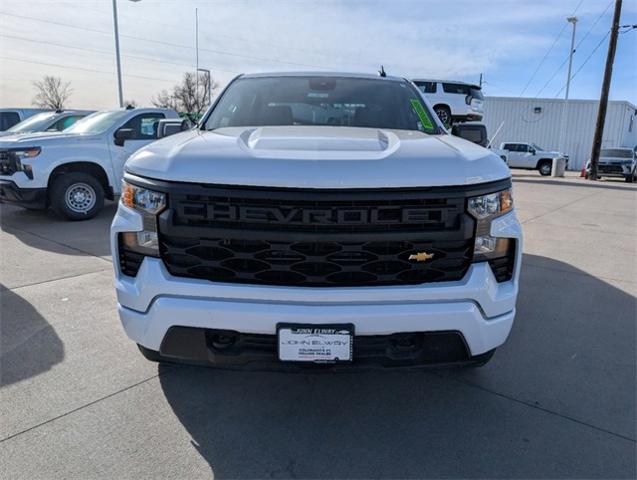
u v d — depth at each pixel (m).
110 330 3.55
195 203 2.12
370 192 2.06
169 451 2.27
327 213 2.05
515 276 2.37
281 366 2.22
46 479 2.07
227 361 2.22
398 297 2.14
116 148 7.98
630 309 4.20
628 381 2.98
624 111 37.34
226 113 3.44
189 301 2.16
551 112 39.00
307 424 2.51
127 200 2.32
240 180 2.06
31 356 3.14
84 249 5.87
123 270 2.36
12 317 3.76
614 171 21.23
